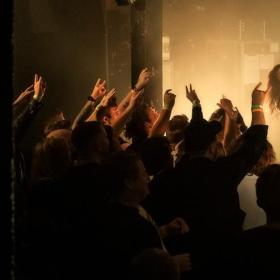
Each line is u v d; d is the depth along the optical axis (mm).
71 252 3994
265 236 3797
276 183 3750
